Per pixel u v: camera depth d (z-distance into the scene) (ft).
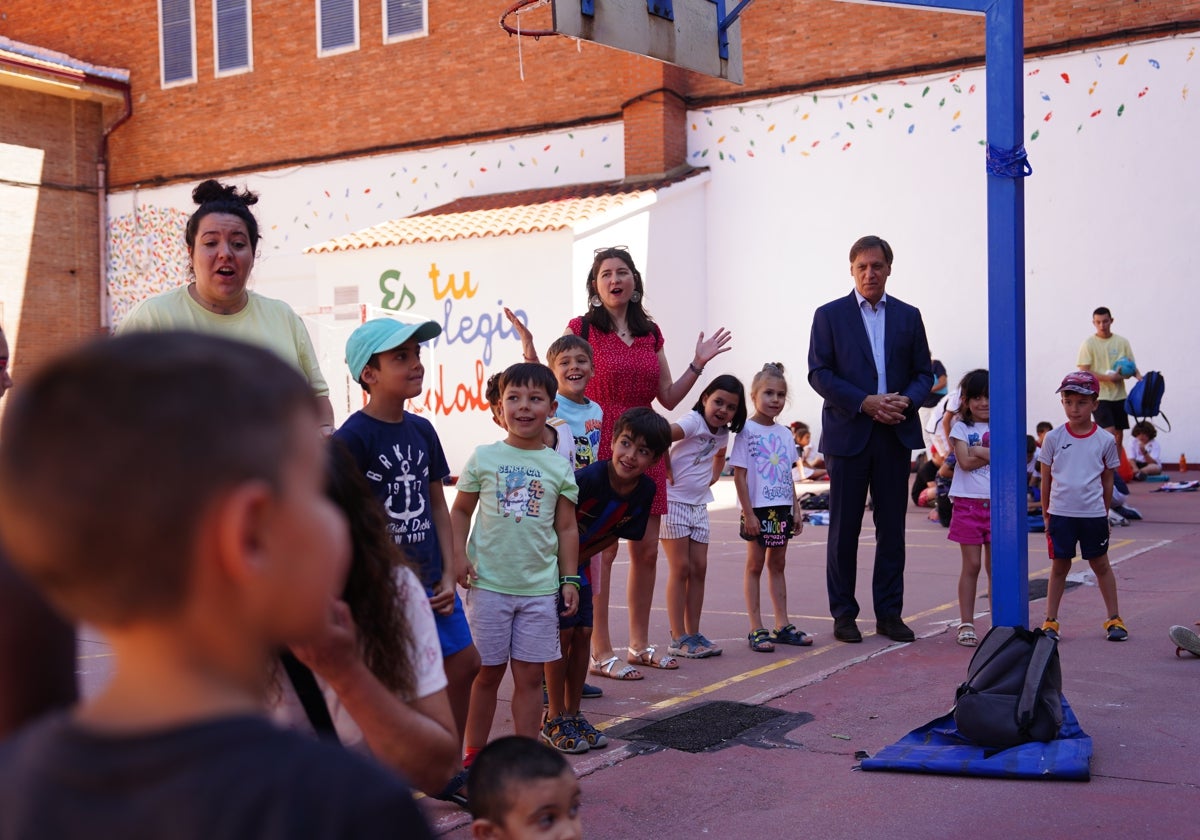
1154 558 29.14
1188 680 17.54
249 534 2.94
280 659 6.23
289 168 69.62
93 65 74.90
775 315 57.67
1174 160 48.60
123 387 2.85
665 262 57.00
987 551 24.04
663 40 19.90
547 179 62.39
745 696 17.26
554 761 9.01
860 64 55.06
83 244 73.46
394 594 6.59
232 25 70.85
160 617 2.96
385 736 5.76
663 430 14.44
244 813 2.90
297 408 3.10
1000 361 14.58
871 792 13.08
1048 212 50.93
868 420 21.09
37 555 2.90
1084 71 50.08
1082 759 13.41
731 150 58.49
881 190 54.80
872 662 19.36
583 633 14.78
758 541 20.72
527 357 19.38
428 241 57.11
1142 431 47.44
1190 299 48.42
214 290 12.98
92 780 2.94
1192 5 47.93
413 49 65.82
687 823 12.23
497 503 13.64
